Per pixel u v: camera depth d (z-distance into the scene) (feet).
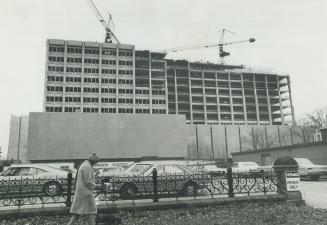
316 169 74.69
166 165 47.34
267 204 34.35
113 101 346.95
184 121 310.45
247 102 407.23
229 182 35.63
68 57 343.87
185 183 37.22
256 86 413.39
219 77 404.36
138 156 292.20
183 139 305.94
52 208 29.76
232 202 34.12
